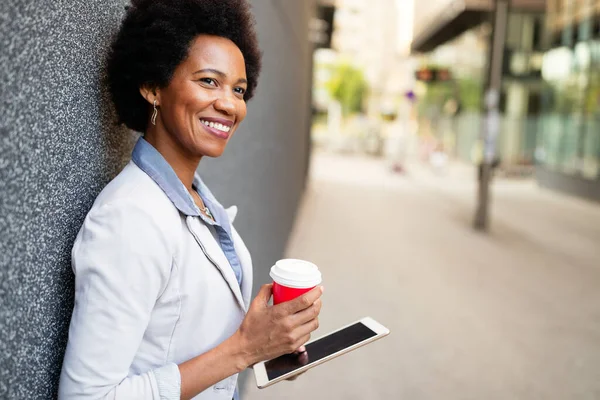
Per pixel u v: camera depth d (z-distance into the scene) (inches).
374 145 1029.8
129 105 44.1
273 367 45.9
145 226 36.0
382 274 231.5
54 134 35.6
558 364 149.4
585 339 168.2
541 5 617.3
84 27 41.7
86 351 33.5
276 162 187.9
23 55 29.9
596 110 494.0
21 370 32.1
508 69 700.7
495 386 135.3
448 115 1099.3
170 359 39.3
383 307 188.9
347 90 1475.1
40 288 34.5
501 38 331.0
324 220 351.6
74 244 36.6
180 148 43.6
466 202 472.7
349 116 1494.8
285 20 200.7
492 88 336.5
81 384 33.4
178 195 39.8
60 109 36.6
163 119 42.7
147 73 40.9
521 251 290.5
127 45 41.3
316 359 46.2
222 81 41.8
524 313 190.5
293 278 40.7
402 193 514.3
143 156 40.5
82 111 41.8
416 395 129.3
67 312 40.1
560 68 572.7
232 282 41.6
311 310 39.5
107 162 50.3
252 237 127.9
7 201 28.8
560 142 562.9
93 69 44.5
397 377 138.1
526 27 695.7
